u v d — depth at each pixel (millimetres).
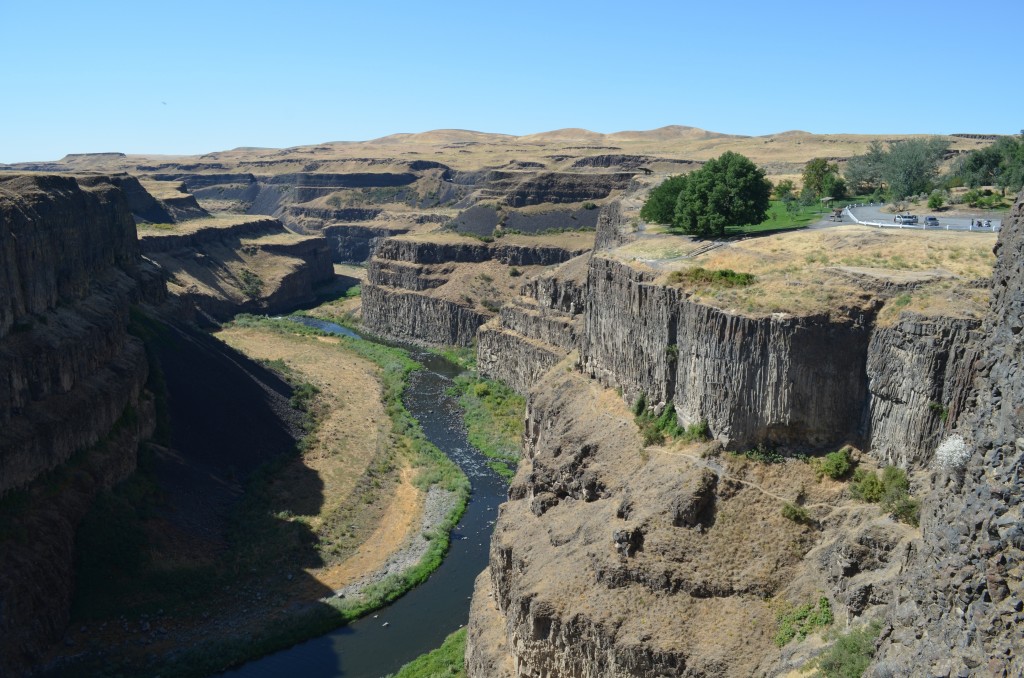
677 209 104312
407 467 111062
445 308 188375
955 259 61875
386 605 78812
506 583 66562
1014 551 32438
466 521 95938
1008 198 103750
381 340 194625
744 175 99625
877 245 68375
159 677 66625
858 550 49125
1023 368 34531
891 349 54000
